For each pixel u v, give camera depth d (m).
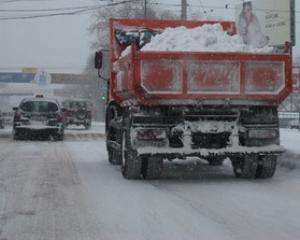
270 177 12.84
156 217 8.57
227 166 15.42
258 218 8.47
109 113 15.45
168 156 11.95
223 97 12.00
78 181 12.19
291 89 12.24
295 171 14.13
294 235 7.44
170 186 11.59
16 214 8.77
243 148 12.11
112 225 8.05
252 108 12.32
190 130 11.97
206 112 12.09
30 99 25.08
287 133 28.67
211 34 12.71
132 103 12.31
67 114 43.00
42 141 24.89
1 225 8.04
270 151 12.19
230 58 11.98
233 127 12.12
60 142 24.22
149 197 10.26
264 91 12.14
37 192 10.70
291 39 35.19
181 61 11.84
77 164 15.49
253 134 12.17
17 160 16.28
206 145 12.17
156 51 11.75
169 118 11.95
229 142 12.12
